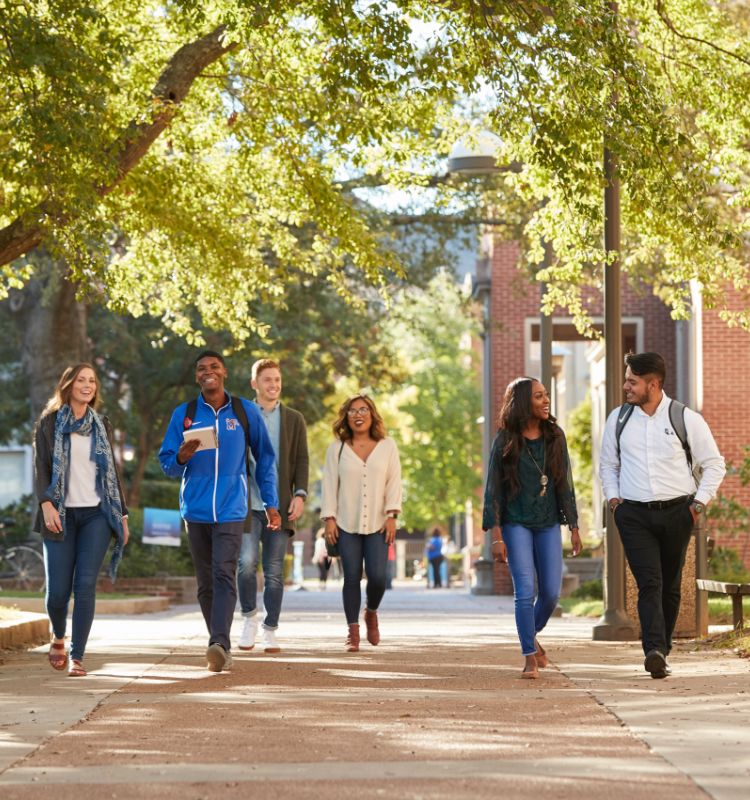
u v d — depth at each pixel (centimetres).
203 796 716
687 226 1817
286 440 1627
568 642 1788
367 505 1645
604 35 1645
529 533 1309
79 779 770
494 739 892
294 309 4216
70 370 1373
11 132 1773
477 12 1719
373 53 1720
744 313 2180
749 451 2927
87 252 1773
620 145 1667
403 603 3597
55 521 1348
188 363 4791
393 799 699
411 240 4100
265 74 2225
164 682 1276
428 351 9081
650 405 1320
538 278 2186
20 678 1338
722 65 2064
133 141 1930
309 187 2317
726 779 747
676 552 1316
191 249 2567
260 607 3250
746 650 1512
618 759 814
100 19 1689
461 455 9238
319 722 978
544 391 1309
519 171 2767
